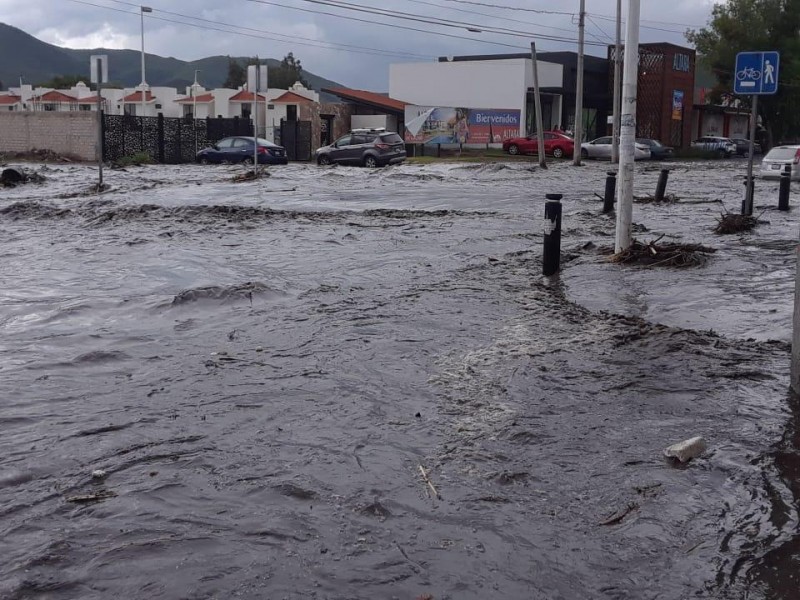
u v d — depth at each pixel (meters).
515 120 57.75
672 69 60.44
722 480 4.50
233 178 27.53
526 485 4.44
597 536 3.90
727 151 62.00
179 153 43.25
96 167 36.44
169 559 3.66
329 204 19.83
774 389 5.99
